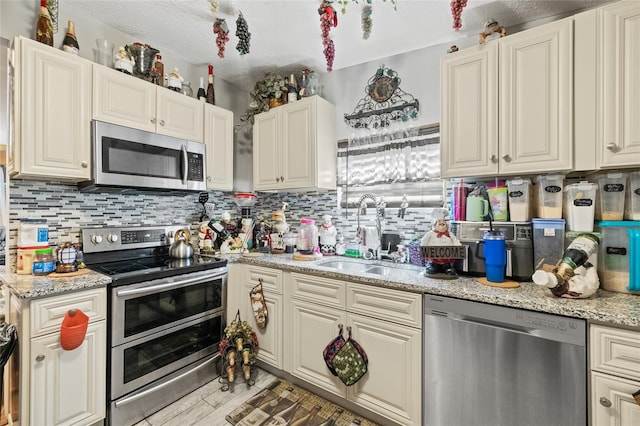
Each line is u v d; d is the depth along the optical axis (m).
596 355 1.12
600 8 1.36
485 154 1.62
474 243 1.66
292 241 2.64
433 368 1.46
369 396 1.67
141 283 1.71
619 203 1.38
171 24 2.02
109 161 1.79
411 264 2.10
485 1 1.67
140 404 1.69
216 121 2.49
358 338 1.71
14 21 1.67
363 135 2.45
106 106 1.81
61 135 1.64
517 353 1.26
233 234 2.69
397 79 2.31
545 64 1.47
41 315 1.36
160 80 2.16
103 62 1.94
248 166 3.09
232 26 2.00
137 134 1.93
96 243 1.98
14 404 1.42
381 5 1.73
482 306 1.34
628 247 1.33
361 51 2.27
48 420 1.38
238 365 2.21
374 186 2.41
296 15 1.88
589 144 1.38
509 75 1.55
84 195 1.98
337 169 2.59
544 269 1.42
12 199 1.69
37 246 1.67
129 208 2.21
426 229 2.16
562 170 1.46
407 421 1.53
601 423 1.11
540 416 1.22
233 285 2.30
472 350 1.36
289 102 2.55
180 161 2.19
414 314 1.52
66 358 1.43
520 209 1.59
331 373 1.81
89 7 1.85
